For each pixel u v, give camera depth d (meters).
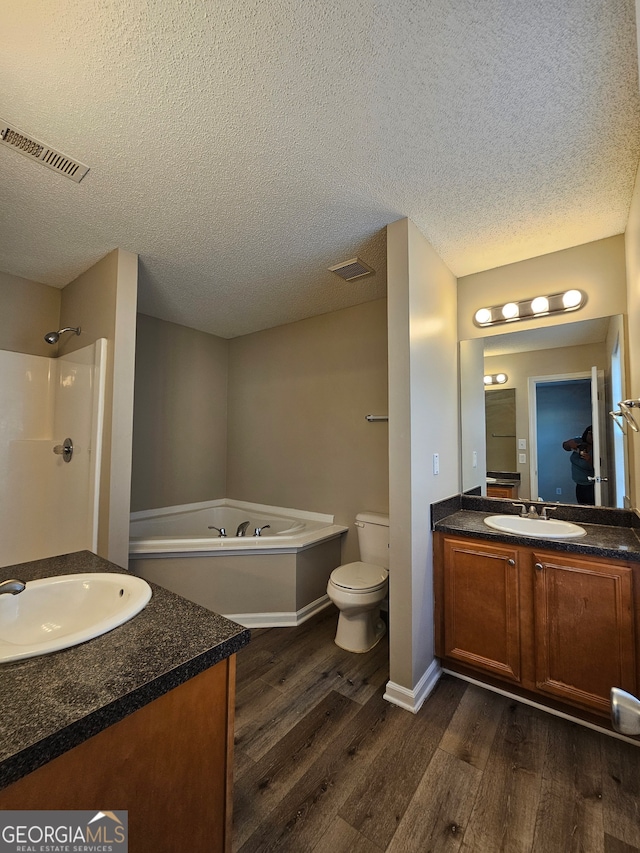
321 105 1.26
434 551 2.09
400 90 1.21
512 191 1.71
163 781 0.76
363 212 1.87
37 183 1.65
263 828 1.23
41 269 2.49
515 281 2.37
